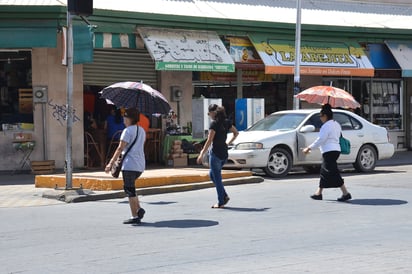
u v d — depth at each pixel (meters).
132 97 14.08
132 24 20.56
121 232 10.47
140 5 21.62
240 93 25.41
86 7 14.55
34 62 20.27
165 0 22.80
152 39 20.66
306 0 26.81
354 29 25.19
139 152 11.23
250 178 17.22
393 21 27.11
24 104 20.72
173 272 7.74
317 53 24.28
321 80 27.36
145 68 22.97
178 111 23.53
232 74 25.30
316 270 7.76
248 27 23.00
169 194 15.33
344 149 13.73
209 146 13.03
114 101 14.16
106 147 21.69
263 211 12.47
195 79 24.45
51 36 18.92
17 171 20.23
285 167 18.53
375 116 28.94
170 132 22.55
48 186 16.36
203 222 11.30
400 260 8.28
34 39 18.89
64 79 20.47
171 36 21.27
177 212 12.50
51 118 20.36
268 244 9.34
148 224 11.18
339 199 13.72
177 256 8.62
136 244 9.47
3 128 20.27
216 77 24.94
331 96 16.23
